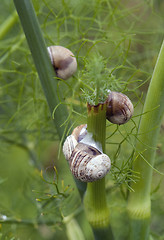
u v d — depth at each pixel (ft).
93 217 0.99
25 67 1.59
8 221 1.32
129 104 0.89
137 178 1.02
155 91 0.95
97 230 1.00
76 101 1.39
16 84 1.62
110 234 1.01
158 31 1.59
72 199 1.38
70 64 0.97
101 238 1.01
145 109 0.97
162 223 1.76
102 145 0.89
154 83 0.95
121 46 1.39
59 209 1.26
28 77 1.54
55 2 1.54
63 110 0.98
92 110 0.87
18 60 1.61
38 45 0.95
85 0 1.53
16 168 1.92
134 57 1.62
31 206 1.59
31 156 1.68
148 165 1.00
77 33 1.48
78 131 0.91
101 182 0.95
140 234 1.05
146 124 0.98
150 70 1.58
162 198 1.61
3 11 1.75
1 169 1.91
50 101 0.98
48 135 1.59
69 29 1.63
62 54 0.96
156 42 1.66
